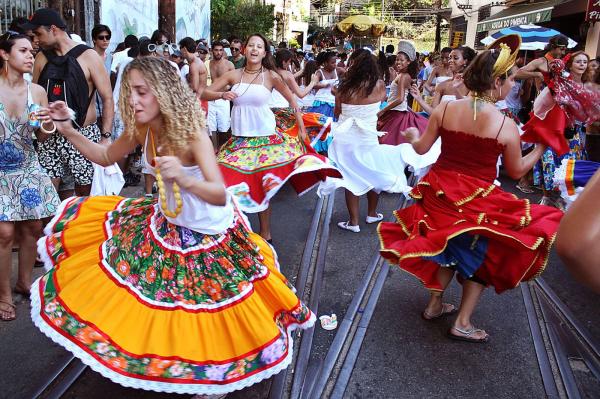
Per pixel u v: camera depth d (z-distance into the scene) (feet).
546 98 14.26
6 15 23.38
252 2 83.76
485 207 11.60
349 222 19.81
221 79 17.06
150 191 21.94
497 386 11.05
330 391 10.75
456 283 15.65
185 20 49.03
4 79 11.84
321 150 27.73
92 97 15.75
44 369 10.76
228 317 9.07
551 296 14.93
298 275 15.65
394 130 23.48
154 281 9.04
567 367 11.59
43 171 12.85
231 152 17.22
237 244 9.64
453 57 22.40
